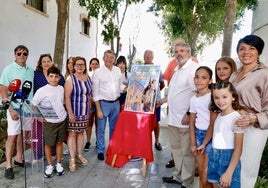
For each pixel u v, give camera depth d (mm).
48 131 3945
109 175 4219
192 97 3365
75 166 4367
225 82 2568
